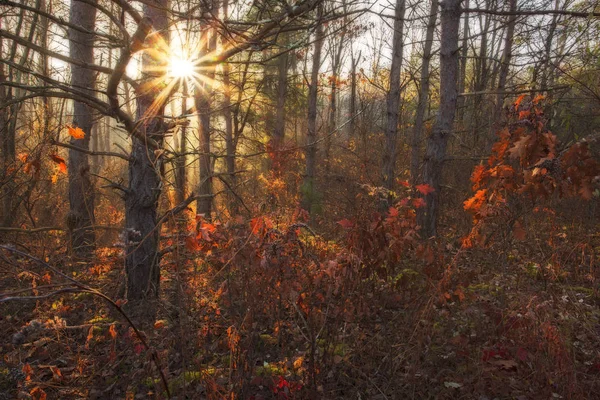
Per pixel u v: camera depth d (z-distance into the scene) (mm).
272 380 2812
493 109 10266
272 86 13398
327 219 7699
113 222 7160
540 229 5781
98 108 3770
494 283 4242
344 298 2965
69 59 3229
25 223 6680
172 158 4645
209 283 3363
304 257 2961
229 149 10297
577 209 8008
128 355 3494
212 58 3451
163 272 5309
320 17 3115
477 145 10352
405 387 2965
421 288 4004
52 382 3148
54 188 7578
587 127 6031
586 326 3518
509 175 2912
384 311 3760
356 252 3426
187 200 4320
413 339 3289
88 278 4809
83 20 6297
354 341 3293
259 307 2938
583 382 2762
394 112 8781
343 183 9367
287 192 8117
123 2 2660
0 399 2947
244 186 8359
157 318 3930
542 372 2793
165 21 3934
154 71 4004
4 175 5629
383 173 8625
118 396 3061
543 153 2740
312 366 2773
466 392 2898
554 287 4234
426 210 6871
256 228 2857
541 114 2861
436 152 6945
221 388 2830
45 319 3631
